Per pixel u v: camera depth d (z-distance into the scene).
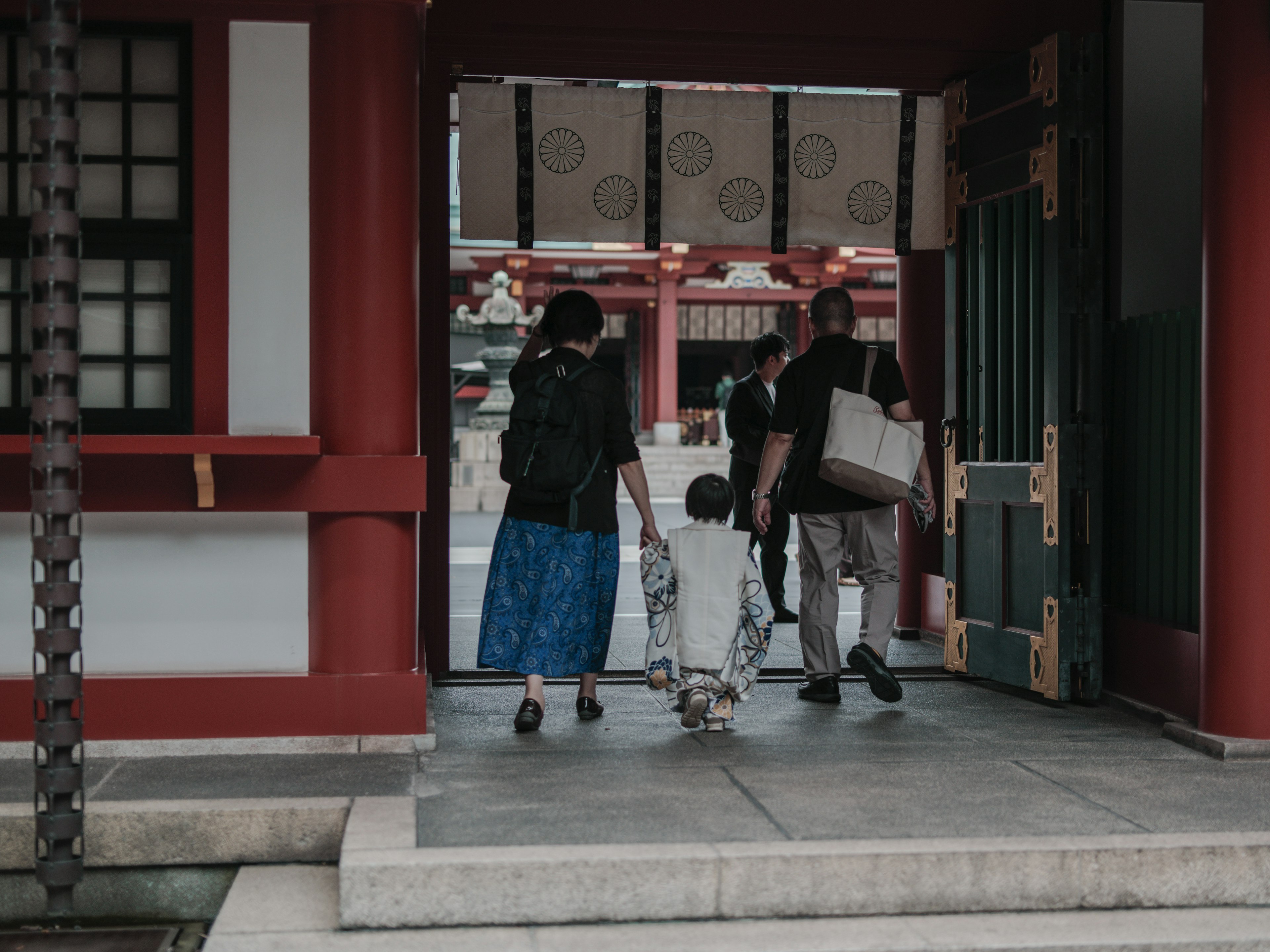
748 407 6.94
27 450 3.66
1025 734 4.29
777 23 5.45
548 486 4.18
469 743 4.08
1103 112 5.24
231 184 3.99
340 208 3.95
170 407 4.02
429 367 5.34
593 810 3.23
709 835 3.01
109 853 3.19
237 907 2.94
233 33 3.98
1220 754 3.90
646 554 4.27
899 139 5.71
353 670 3.97
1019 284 5.14
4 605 3.94
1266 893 2.98
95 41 3.99
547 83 8.51
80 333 3.38
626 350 30.05
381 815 3.14
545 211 5.49
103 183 4.00
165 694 3.88
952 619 5.48
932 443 6.54
